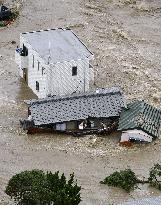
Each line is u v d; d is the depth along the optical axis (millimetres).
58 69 158000
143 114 149875
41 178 113188
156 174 132875
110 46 197625
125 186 128875
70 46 166000
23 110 160375
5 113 158750
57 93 160875
